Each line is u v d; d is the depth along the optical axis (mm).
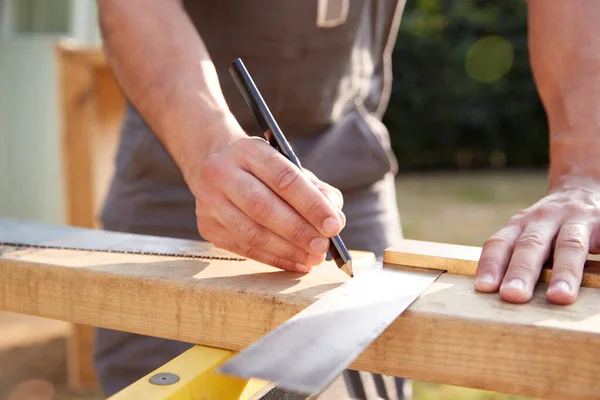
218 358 761
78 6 4191
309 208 810
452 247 891
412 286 773
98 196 2543
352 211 1558
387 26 1607
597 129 1024
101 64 2449
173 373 718
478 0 7523
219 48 1442
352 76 1530
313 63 1448
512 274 768
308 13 1409
